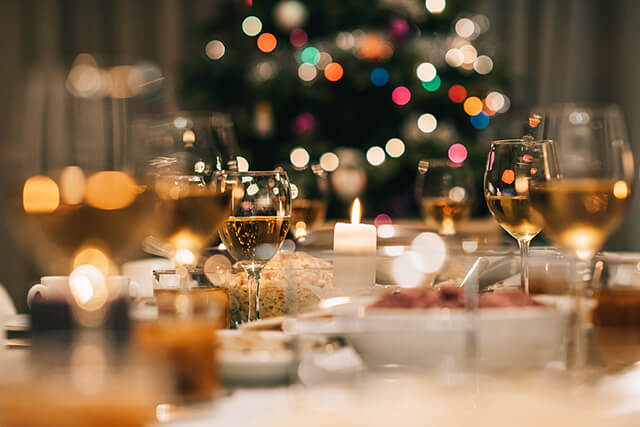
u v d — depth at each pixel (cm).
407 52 446
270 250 161
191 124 143
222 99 477
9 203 109
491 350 135
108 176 109
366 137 460
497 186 166
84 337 97
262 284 163
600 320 141
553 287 154
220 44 518
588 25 698
